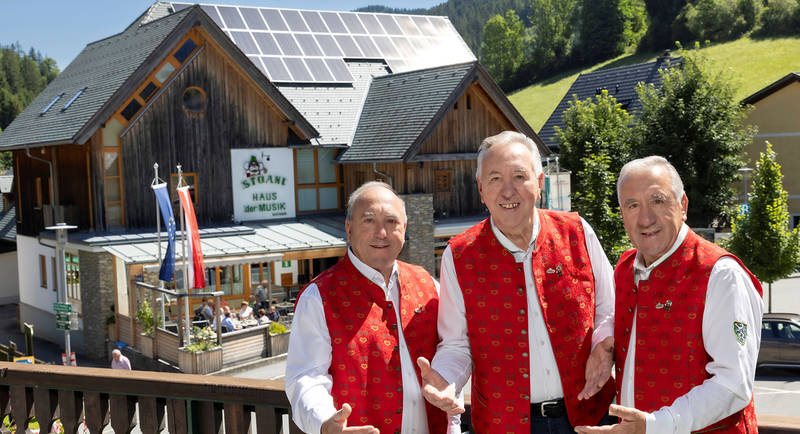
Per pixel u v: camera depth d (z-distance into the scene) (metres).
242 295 24.89
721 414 2.85
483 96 27.00
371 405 3.29
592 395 3.39
